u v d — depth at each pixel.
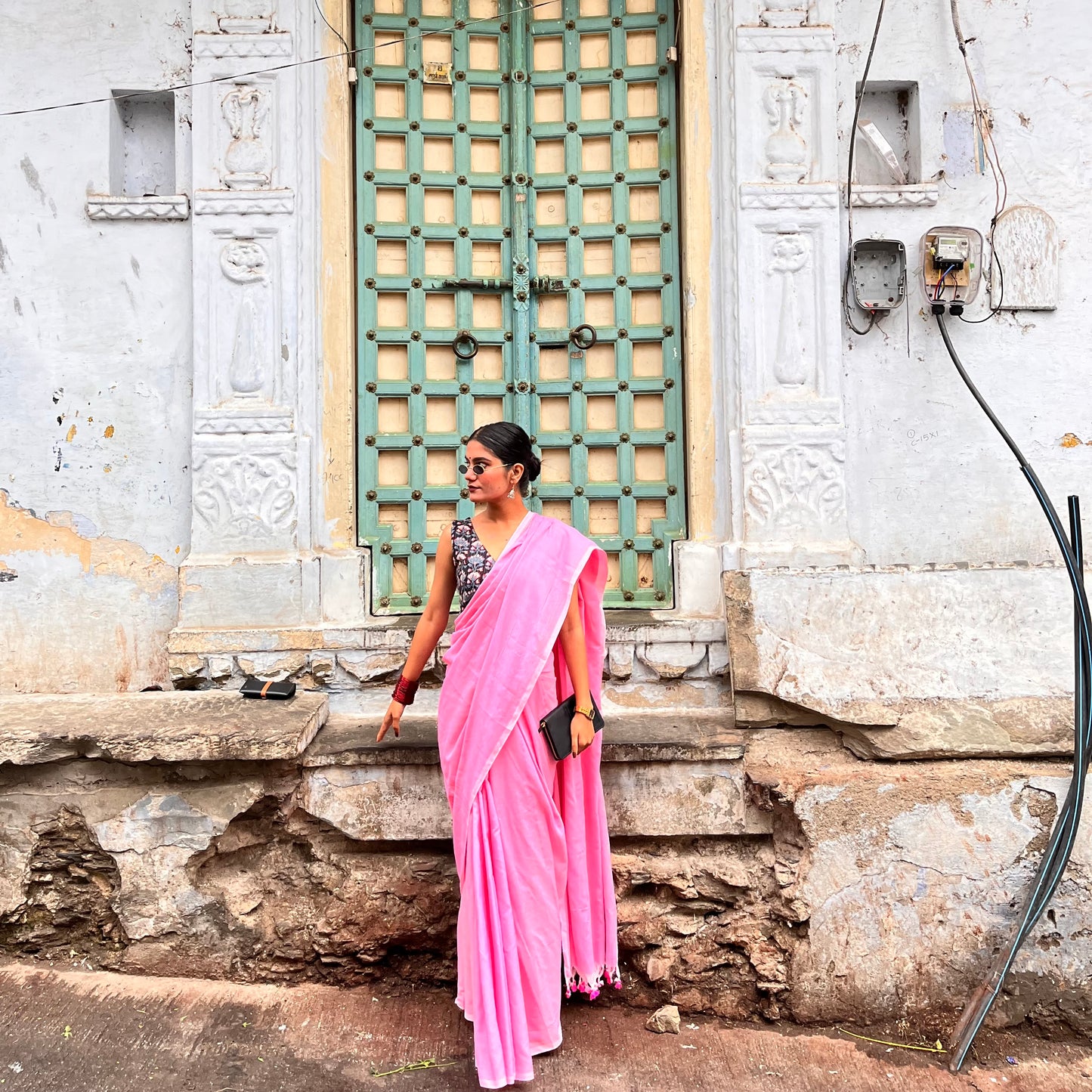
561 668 2.67
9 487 3.57
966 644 2.99
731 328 3.53
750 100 3.51
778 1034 2.77
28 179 3.57
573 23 3.80
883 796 2.85
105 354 3.58
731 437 3.49
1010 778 2.86
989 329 3.63
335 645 3.34
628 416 3.74
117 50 3.59
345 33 3.67
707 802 2.94
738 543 3.45
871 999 2.82
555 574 2.52
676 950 2.92
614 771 2.95
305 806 2.94
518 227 3.77
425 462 3.74
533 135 3.81
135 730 2.88
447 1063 2.53
